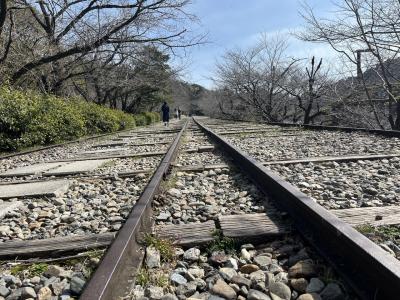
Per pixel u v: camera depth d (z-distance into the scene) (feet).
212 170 17.28
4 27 52.19
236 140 32.71
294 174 15.38
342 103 62.13
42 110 43.88
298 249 7.71
